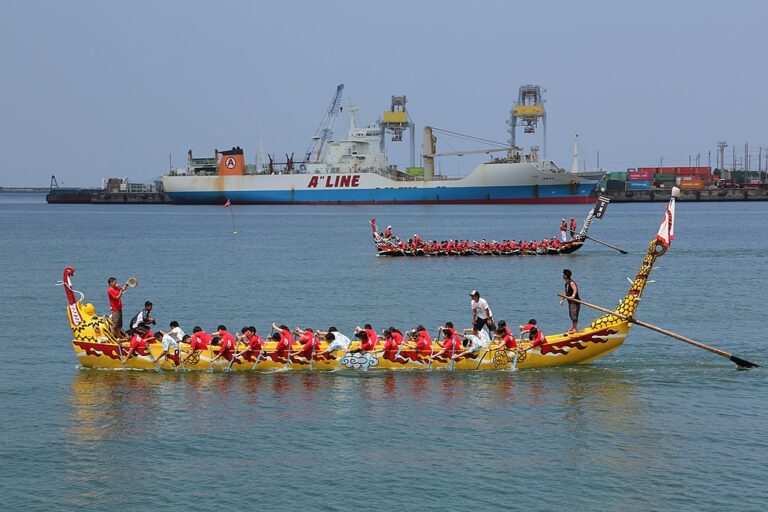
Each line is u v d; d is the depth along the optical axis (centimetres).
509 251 8594
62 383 3206
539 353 3334
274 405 2912
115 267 7694
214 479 2302
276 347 3322
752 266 7412
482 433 2620
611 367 3381
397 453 2467
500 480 2277
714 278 6469
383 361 3331
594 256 8538
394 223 15575
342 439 2578
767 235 11700
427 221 16188
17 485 2278
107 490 2244
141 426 2709
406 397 2991
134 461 2427
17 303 5391
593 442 2538
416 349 3322
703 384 3131
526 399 2956
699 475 2294
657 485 2238
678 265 7525
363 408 2872
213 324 4622
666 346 3788
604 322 3347
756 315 4684
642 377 3231
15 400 2989
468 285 6134
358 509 2122
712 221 15612
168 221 16875
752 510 2098
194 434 2631
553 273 6912
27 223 16325
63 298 5628
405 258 8469
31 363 3553
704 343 3859
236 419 2767
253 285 6219
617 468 2345
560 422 2716
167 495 2211
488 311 3550
